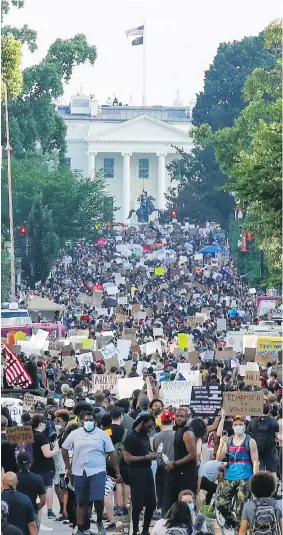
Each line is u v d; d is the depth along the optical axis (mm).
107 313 163875
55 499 63469
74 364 93625
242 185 86812
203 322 144625
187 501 41125
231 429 56062
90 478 49375
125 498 54844
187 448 48031
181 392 62562
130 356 98250
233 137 151750
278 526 39625
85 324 140250
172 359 97125
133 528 50000
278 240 113562
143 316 144375
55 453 53281
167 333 134500
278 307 145750
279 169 86000
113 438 53938
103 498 49719
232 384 74625
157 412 55594
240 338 113750
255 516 39594
